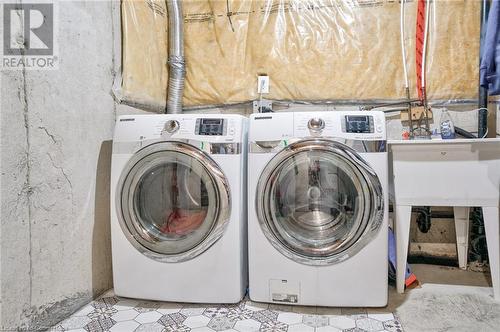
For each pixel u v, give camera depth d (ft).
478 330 4.62
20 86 4.37
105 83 6.04
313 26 7.58
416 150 5.65
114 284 5.57
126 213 5.47
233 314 5.13
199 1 8.05
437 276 6.50
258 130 5.25
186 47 8.14
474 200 5.50
